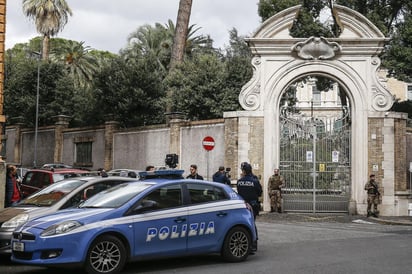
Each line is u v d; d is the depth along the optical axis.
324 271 9.95
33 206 11.90
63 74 40.91
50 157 36.06
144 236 9.88
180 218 10.34
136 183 10.63
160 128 27.83
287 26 22.66
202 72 30.67
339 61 22.52
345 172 22.41
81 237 9.26
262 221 19.91
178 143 26.59
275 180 22.03
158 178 11.04
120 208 9.80
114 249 9.56
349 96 22.58
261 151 22.64
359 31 22.38
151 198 10.18
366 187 21.67
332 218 20.94
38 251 9.14
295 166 22.50
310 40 22.42
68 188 12.43
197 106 30.34
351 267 10.36
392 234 16.05
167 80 31.95
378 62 22.47
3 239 10.86
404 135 22.50
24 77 39.78
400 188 22.20
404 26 29.20
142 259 9.91
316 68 22.58
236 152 22.95
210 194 11.02
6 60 44.78
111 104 33.59
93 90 34.81
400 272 9.88
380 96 22.30
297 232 16.25
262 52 22.72
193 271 10.09
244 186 13.41
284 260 11.24
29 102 38.88
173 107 31.70
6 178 16.30
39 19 48.47
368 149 22.23
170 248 10.20
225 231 10.93
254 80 22.81
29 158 38.25
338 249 12.77
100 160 31.86
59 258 9.12
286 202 22.34
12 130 39.81
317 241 14.27
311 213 22.12
